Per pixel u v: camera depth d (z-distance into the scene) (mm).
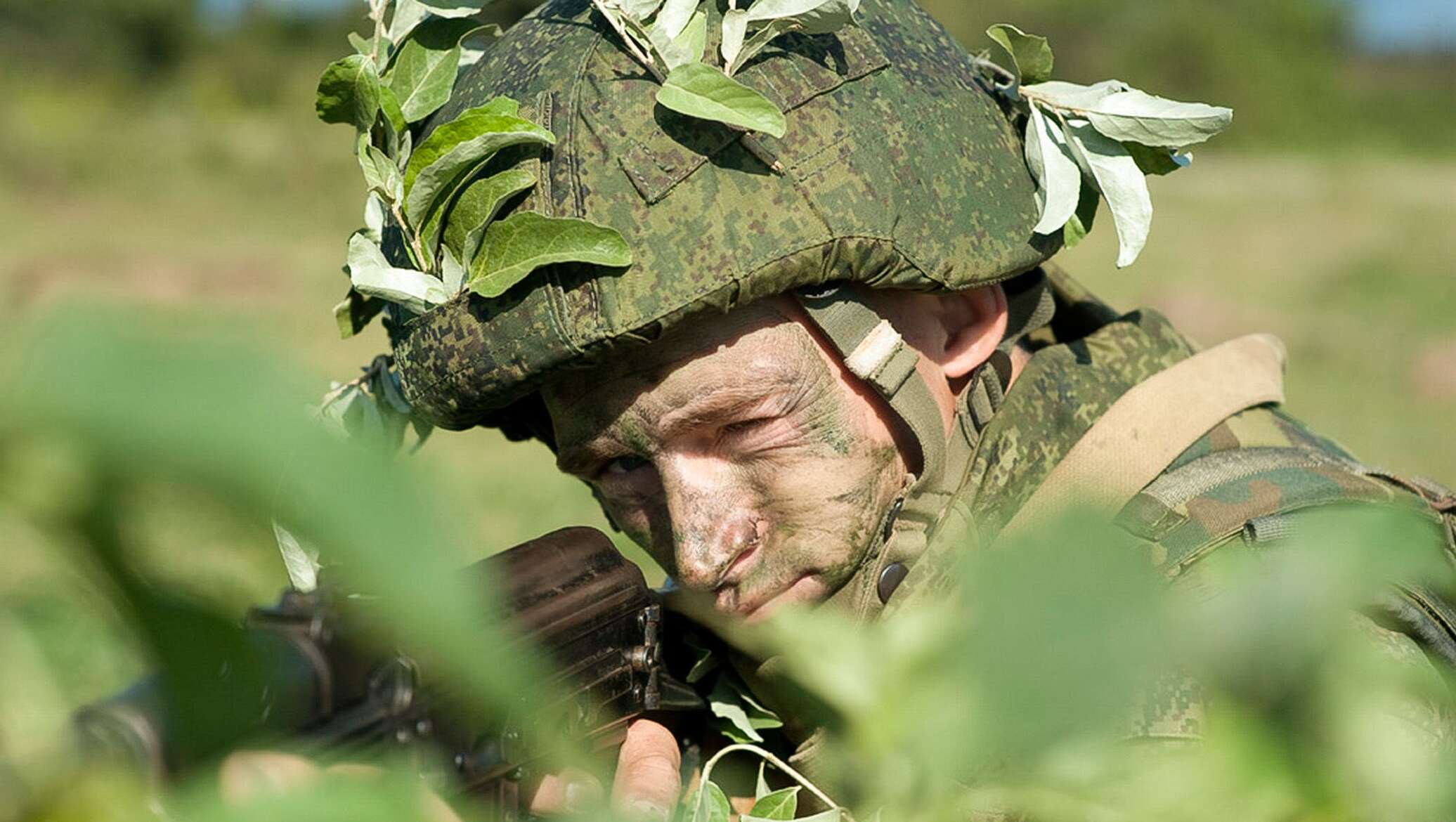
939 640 754
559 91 2383
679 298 2271
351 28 44969
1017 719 593
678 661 2699
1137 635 568
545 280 2301
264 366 373
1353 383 13125
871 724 801
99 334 359
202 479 385
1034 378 2688
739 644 2514
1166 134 2512
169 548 443
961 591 595
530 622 1959
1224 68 47438
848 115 2385
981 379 2660
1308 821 614
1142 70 47812
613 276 2277
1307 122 48844
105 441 368
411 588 400
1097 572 568
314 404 402
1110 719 587
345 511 392
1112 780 653
